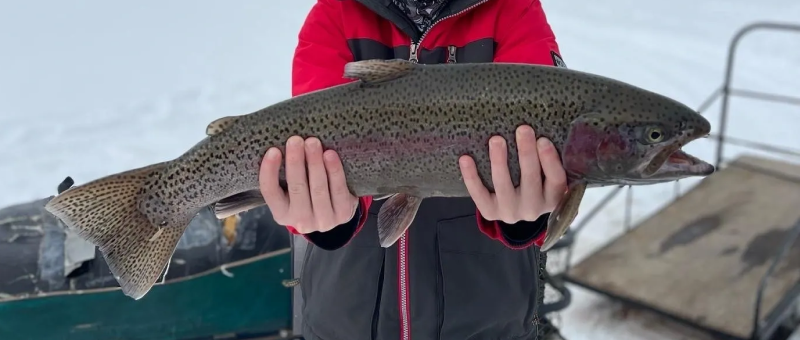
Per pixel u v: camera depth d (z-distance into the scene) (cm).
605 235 540
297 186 194
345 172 197
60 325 282
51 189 623
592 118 187
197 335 300
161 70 1023
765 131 732
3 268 280
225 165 203
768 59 973
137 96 890
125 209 207
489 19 225
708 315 396
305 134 197
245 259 302
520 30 224
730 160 592
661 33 1141
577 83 191
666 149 189
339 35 230
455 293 230
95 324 286
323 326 241
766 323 385
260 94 895
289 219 200
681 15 1259
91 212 204
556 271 446
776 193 525
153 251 209
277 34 1297
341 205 199
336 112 197
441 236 229
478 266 231
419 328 231
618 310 446
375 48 228
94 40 1227
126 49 1163
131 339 292
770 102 808
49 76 988
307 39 231
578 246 523
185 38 1255
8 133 750
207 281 298
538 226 213
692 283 425
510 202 192
